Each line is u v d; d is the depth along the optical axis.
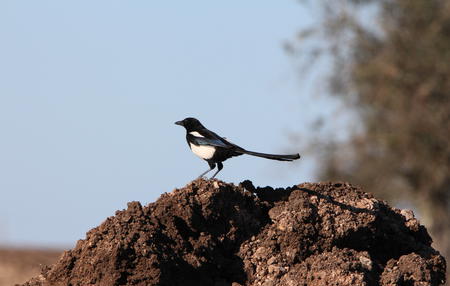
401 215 13.92
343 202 13.36
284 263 12.43
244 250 12.56
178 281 12.10
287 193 13.57
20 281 20.78
